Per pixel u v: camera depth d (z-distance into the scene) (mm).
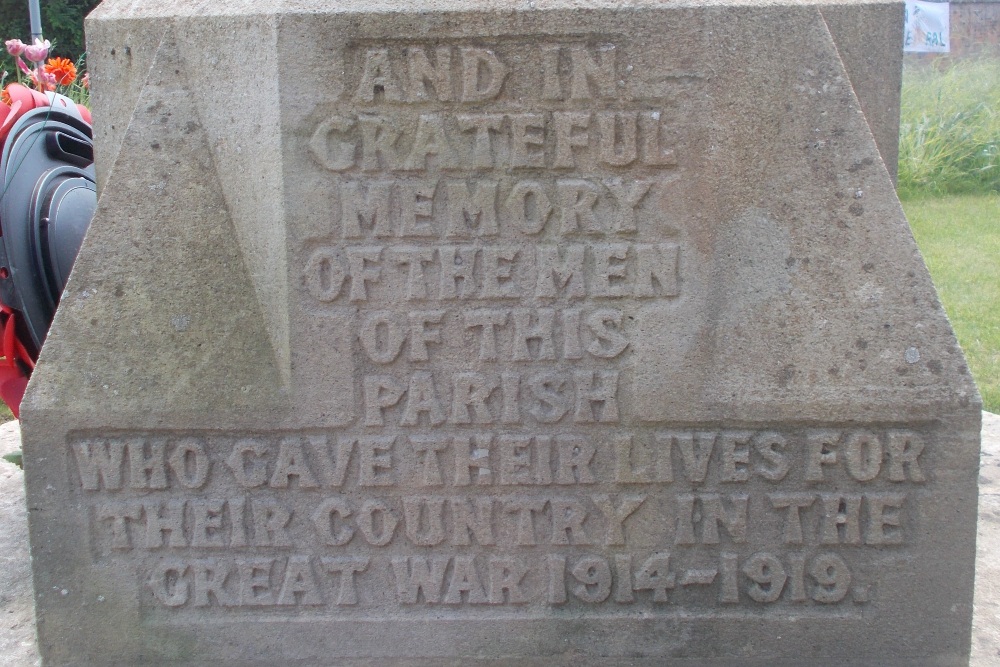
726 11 1758
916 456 1871
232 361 1870
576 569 1932
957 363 1843
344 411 1881
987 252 5504
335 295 1845
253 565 1928
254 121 1818
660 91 1778
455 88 1781
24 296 2266
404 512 1920
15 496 2770
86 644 1946
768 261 1834
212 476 1911
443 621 1946
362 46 1768
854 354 1846
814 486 1898
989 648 1985
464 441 1894
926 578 1909
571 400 1879
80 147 2586
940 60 9938
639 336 1854
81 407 1869
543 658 1953
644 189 1809
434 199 1824
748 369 1857
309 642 1953
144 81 1929
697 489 1908
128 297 1866
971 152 7348
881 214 1817
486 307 1854
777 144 1803
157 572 1931
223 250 1868
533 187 1813
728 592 1929
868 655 1937
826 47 1778
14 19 10234
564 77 1778
